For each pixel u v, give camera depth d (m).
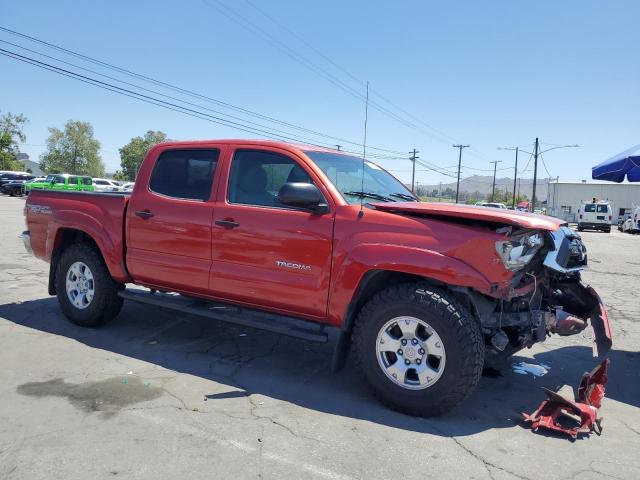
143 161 5.09
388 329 3.71
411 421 3.57
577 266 4.51
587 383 3.82
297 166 4.25
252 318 4.39
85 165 111.31
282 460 2.98
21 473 2.75
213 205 4.51
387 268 3.65
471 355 3.45
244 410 3.63
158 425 3.34
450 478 2.87
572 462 3.10
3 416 3.38
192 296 4.75
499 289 3.54
